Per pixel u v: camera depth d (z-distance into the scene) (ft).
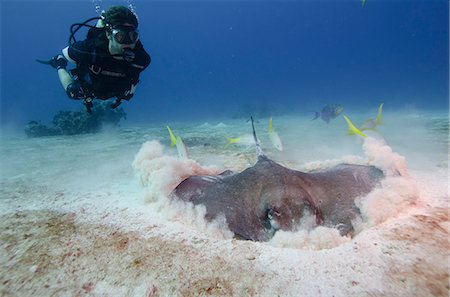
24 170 7.45
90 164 7.78
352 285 2.30
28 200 4.90
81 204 4.54
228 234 3.13
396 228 3.08
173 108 69.51
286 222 2.97
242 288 2.37
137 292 2.41
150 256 2.89
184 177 4.64
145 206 4.25
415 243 2.78
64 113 18.12
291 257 2.72
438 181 4.55
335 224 3.07
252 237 3.05
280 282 2.41
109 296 2.39
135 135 14.89
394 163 4.06
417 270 2.40
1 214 4.27
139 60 5.03
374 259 2.59
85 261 2.87
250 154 7.96
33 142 14.08
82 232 3.50
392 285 2.26
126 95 5.41
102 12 4.86
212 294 2.33
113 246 3.12
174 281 2.50
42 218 4.01
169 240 3.18
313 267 2.56
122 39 4.52
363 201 3.31
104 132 17.29
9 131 24.11
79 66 4.95
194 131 15.92
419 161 6.00
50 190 5.46
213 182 3.84
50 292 2.45
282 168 3.67
